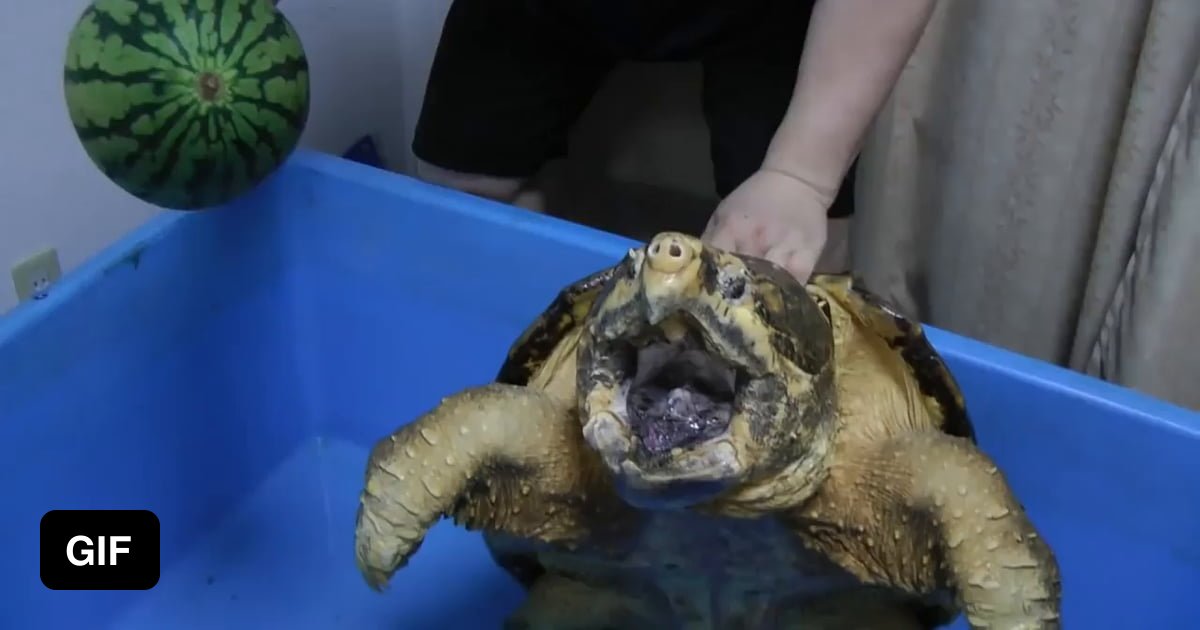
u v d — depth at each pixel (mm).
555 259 1715
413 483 1371
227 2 1506
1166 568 1583
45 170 1799
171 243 1668
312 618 1704
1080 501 1608
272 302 1805
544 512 1413
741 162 1881
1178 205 1664
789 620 1465
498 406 1387
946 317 2037
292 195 1778
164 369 1694
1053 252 1901
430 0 2191
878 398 1404
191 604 1705
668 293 1162
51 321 1565
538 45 1894
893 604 1456
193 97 1481
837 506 1359
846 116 1595
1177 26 1654
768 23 1857
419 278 1778
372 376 1845
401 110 2316
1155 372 1754
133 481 1686
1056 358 1987
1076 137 1816
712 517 1339
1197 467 1540
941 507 1319
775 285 1266
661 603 1473
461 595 1723
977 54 1837
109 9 1479
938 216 1987
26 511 1579
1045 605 1305
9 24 1712
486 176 1989
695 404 1241
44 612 1602
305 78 1574
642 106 2168
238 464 1803
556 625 1503
